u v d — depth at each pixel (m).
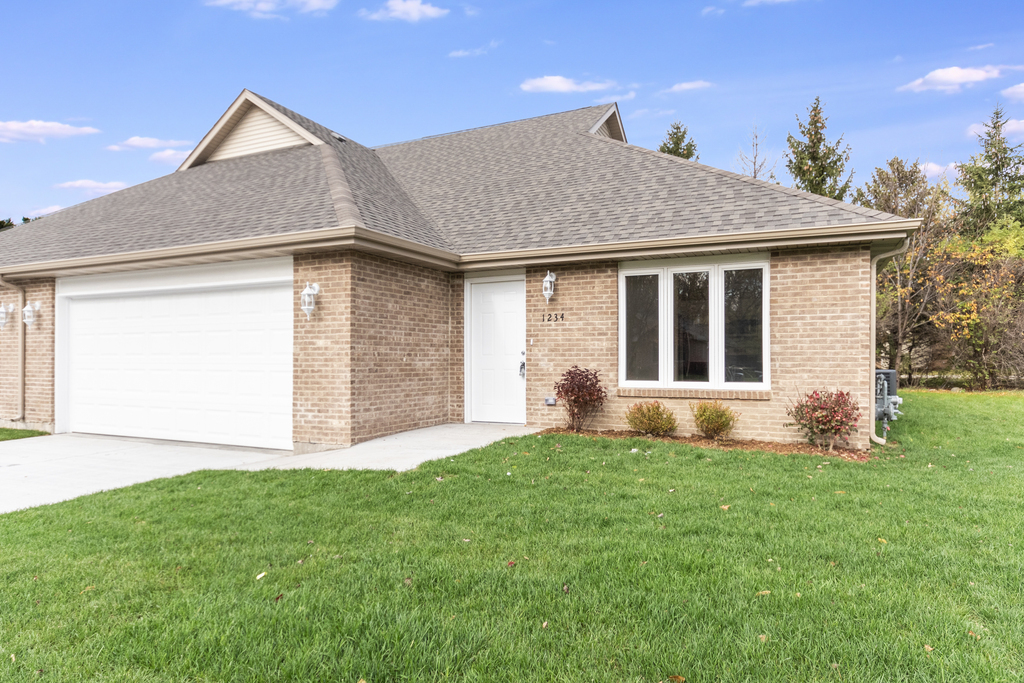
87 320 12.66
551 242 10.62
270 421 10.47
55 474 8.34
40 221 15.31
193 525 5.55
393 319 10.48
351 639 3.35
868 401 8.94
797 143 22.73
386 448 9.12
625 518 5.53
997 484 6.85
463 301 11.86
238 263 10.68
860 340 8.94
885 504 5.96
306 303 9.80
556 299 10.91
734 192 10.58
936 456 8.65
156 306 11.80
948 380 20.20
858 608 3.64
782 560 4.47
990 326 18.33
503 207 12.41
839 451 8.74
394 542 4.96
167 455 9.94
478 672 3.04
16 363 13.17
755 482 6.87
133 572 4.41
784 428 9.38
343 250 9.62
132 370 12.08
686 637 3.33
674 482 6.84
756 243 9.12
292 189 11.71
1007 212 24.98
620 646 3.26
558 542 4.92
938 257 19.62
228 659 3.18
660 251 9.71
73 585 4.18
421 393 11.16
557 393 10.47
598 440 9.26
